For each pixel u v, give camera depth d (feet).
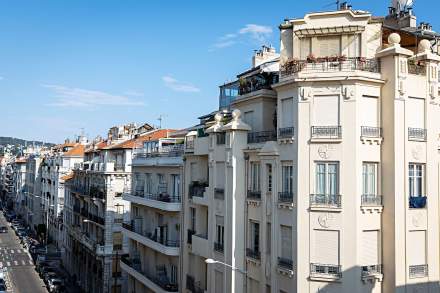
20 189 527.81
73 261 264.11
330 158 79.46
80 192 244.63
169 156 136.46
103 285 198.90
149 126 229.86
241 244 97.45
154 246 135.44
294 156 82.12
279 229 85.61
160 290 130.31
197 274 116.67
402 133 80.18
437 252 82.99
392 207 79.20
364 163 80.28
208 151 111.55
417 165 82.64
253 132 97.40
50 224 357.82
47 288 233.14
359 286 77.41
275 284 85.40
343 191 78.54
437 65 84.64
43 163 405.18
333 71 79.92
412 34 91.50
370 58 81.92
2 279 214.69
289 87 83.71
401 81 80.02
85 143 354.13
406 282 79.15
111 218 201.46
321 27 82.43
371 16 81.76
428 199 82.43
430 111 83.30
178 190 132.57
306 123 81.05
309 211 80.12
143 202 145.18
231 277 96.43
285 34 86.79
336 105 79.92
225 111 112.98
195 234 117.91
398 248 78.84
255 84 101.24
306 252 79.87
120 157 207.92
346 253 77.71
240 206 98.02
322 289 78.69
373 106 81.51
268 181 89.71
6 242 368.89
